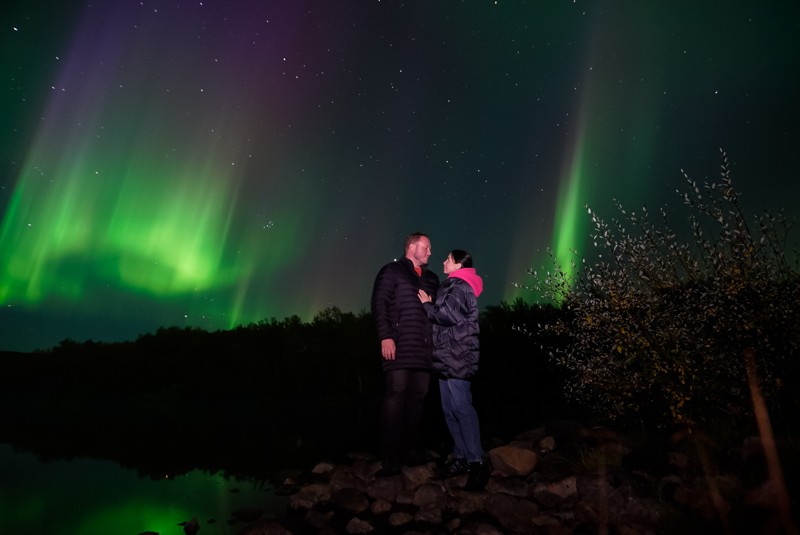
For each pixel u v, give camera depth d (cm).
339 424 828
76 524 333
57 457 572
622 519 284
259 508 370
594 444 432
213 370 1470
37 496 405
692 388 368
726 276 360
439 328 395
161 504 381
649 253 397
